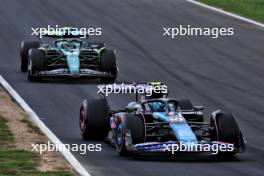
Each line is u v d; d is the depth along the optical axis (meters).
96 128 71.69
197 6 161.50
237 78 107.62
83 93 95.94
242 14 155.12
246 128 79.81
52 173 59.22
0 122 77.69
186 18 150.12
